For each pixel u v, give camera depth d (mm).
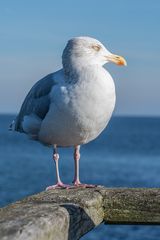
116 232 23906
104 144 130250
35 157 81875
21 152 94000
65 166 64438
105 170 62125
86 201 5777
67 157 80750
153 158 85375
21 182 46656
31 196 6141
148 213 5953
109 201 6027
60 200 5895
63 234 4980
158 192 6012
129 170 62812
